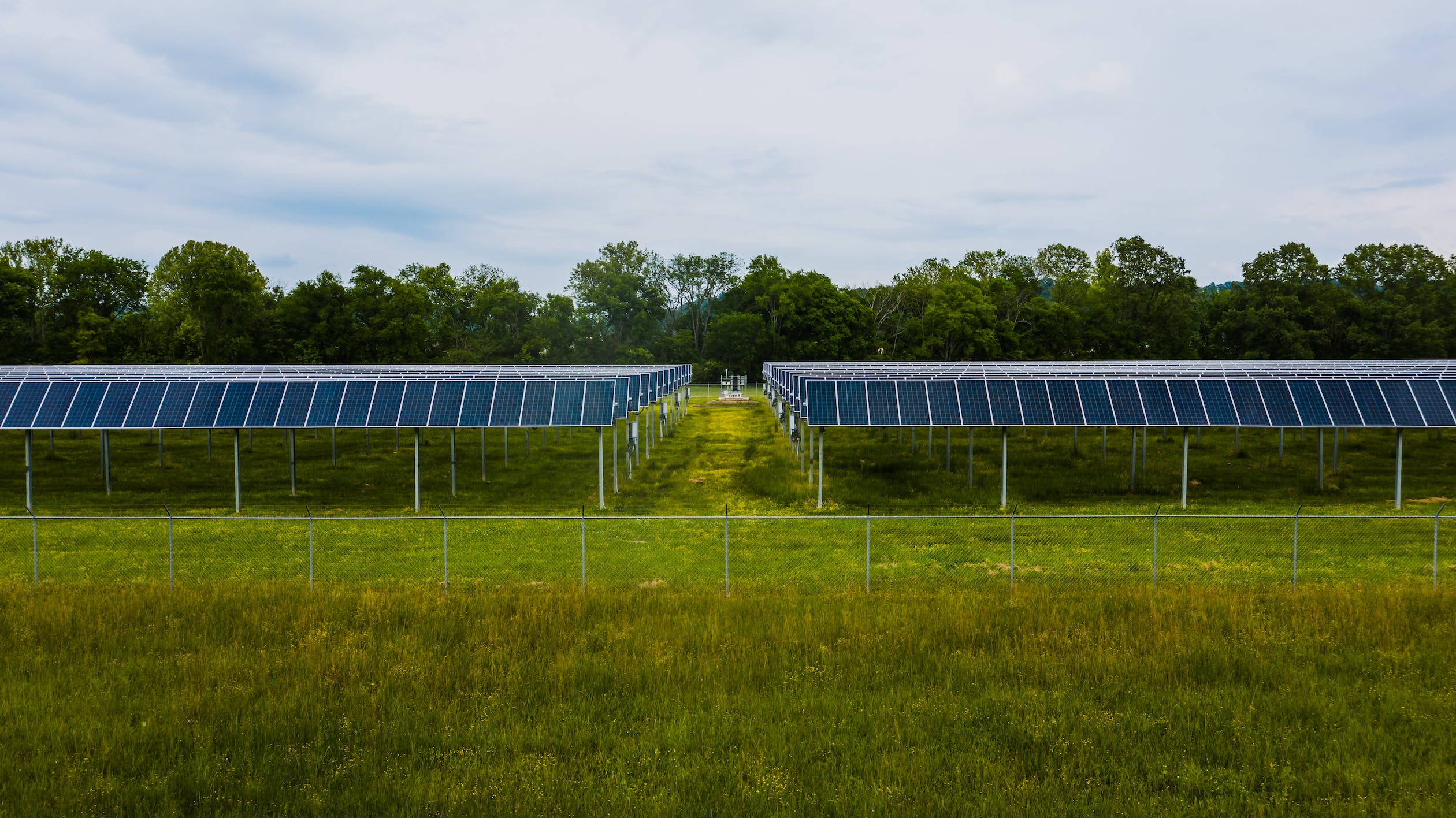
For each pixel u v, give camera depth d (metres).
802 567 23.69
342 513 32.28
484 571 23.36
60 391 33.78
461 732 14.34
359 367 58.28
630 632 18.34
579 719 14.83
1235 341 97.06
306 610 19.20
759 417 72.50
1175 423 33.12
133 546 26.12
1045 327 110.88
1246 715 14.59
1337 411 32.94
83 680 16.20
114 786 12.54
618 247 141.62
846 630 18.28
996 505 32.69
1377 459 45.00
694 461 46.81
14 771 12.89
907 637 17.78
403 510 32.88
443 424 33.34
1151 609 18.86
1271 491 35.50
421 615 19.16
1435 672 16.16
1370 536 26.72
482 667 16.83
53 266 98.25
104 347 87.25
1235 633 17.86
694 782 12.79
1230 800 12.23
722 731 14.31
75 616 18.78
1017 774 13.05
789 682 16.27
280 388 34.53
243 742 13.89
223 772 13.05
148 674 16.45
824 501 33.81
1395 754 13.38
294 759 13.39
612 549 25.78
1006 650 17.33
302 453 49.69
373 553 25.25
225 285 90.88
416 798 12.24
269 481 39.78
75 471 42.56
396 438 50.78
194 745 13.86
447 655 17.36
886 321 129.25
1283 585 20.88
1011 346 112.00
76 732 13.98
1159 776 12.92
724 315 121.44
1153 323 108.19
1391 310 90.19
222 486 38.34
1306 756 13.41
